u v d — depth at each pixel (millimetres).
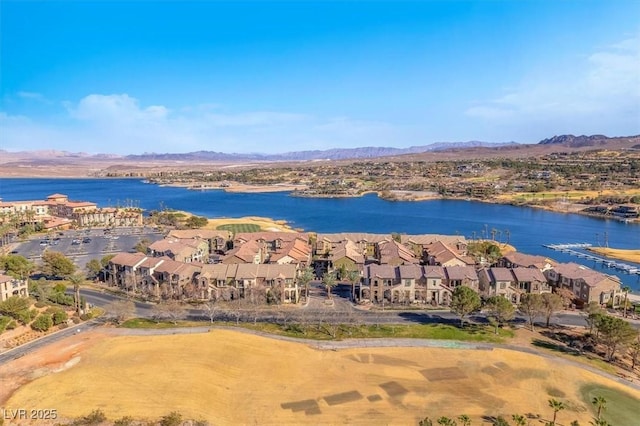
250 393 77125
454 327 108000
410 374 84438
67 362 87250
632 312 122000
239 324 108375
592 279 127438
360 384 80625
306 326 107750
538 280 129375
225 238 195000
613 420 71438
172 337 99500
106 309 117062
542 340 101500
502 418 68688
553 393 78812
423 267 134250
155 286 131625
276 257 152875
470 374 84688
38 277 150000
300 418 70188
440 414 71625
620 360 93062
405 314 118250
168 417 67562
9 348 93688
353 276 131125
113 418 68812
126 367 84938
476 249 178625
